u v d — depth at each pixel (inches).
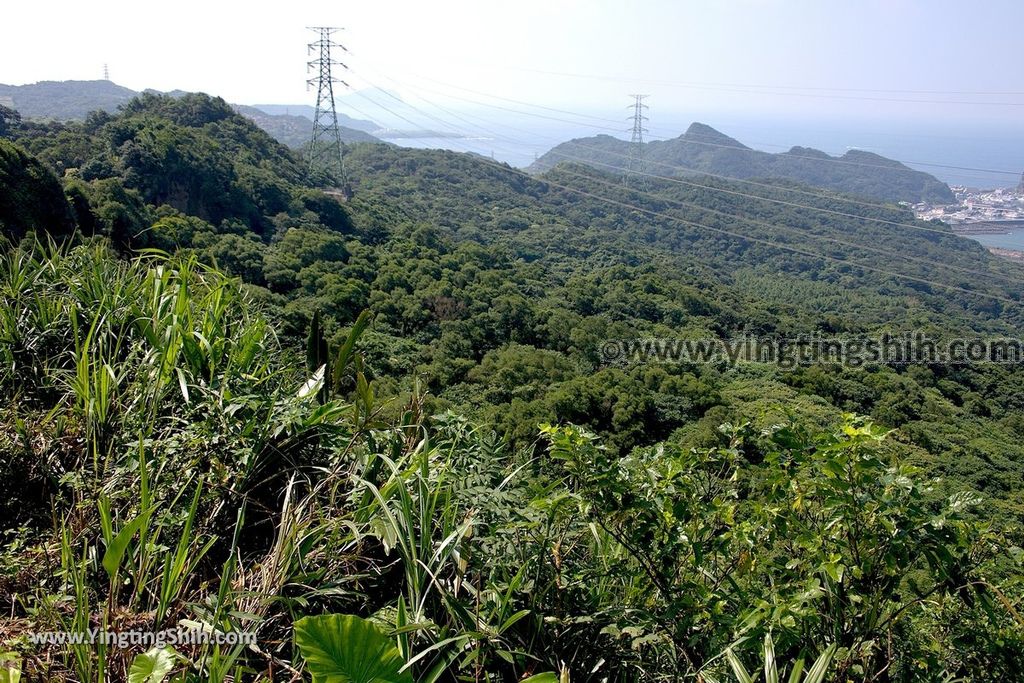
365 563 90.9
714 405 861.2
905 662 101.0
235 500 93.8
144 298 136.9
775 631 86.6
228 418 102.0
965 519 95.4
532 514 94.9
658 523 97.6
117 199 832.9
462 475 101.7
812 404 919.0
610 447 101.3
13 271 139.5
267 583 75.7
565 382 826.2
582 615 90.2
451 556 85.8
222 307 136.9
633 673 88.0
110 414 108.3
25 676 65.8
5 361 122.3
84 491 92.3
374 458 98.3
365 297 1075.9
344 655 59.6
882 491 94.8
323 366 119.3
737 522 105.4
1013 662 98.1
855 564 94.6
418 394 125.4
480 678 77.0
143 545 73.6
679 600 90.8
